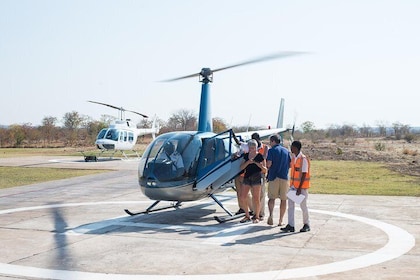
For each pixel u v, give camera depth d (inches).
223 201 509.7
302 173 336.2
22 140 2400.3
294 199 337.7
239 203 408.8
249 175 377.7
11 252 285.9
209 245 303.9
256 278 231.8
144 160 389.7
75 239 322.7
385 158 1318.9
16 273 241.3
